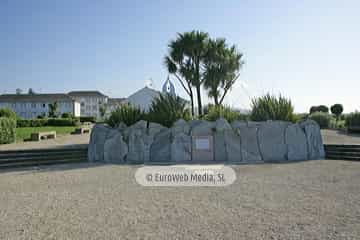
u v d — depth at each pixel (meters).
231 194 5.00
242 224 3.56
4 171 7.40
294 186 5.54
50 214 3.99
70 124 39.66
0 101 68.69
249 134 9.27
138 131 9.45
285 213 3.96
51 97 70.75
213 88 17.84
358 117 18.19
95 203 4.50
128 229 3.44
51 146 10.74
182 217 3.84
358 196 4.79
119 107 11.12
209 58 17.89
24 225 3.58
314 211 4.04
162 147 9.30
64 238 3.19
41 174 6.95
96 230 3.41
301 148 9.27
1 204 4.47
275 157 9.06
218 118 10.34
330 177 6.34
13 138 12.89
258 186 5.58
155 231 3.37
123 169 7.59
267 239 3.12
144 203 4.49
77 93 83.31
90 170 7.47
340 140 12.16
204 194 5.02
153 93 19.20
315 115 24.56
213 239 3.14
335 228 3.40
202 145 9.22
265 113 10.27
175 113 10.36
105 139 9.41
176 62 18.59
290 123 9.51
